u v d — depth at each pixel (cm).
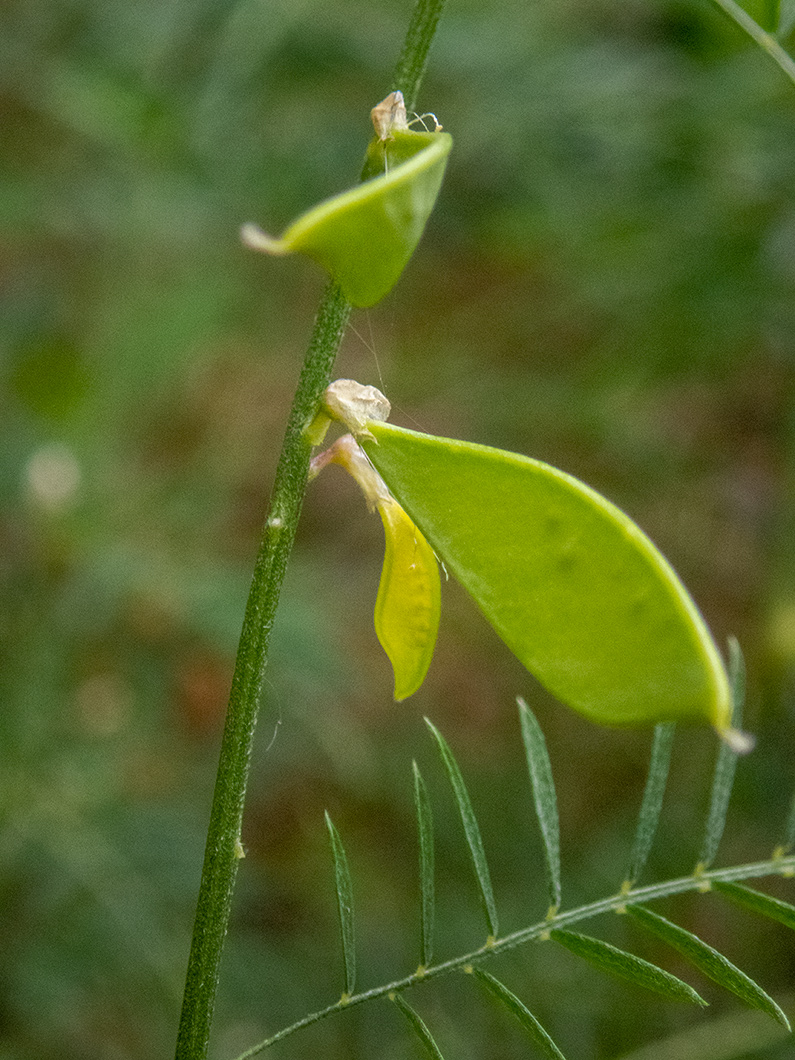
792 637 42
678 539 54
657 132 43
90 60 48
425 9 19
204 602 41
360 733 46
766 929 37
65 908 34
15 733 37
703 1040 31
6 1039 32
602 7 48
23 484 42
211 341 54
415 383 57
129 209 48
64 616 40
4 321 48
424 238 61
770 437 55
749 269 41
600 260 45
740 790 40
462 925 37
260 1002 34
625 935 37
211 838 20
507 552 18
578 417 51
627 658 18
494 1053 33
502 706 50
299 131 50
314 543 59
